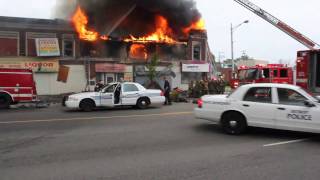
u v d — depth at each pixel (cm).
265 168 734
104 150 891
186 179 659
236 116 1111
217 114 1139
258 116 1087
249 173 697
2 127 1267
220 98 1145
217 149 909
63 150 891
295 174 693
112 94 1938
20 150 892
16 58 3180
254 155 848
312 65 1456
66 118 1529
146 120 1439
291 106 1046
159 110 1872
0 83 2105
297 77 1493
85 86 3362
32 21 3288
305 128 1027
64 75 3297
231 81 2530
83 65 3362
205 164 762
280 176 679
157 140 1020
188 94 2852
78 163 768
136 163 769
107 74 3438
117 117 1549
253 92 1110
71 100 1895
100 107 2055
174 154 853
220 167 739
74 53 3434
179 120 1434
